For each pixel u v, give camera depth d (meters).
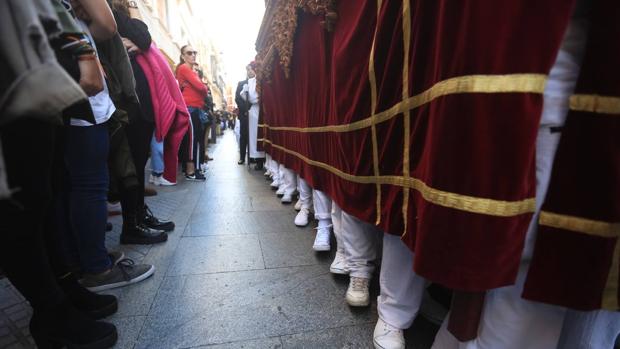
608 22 0.54
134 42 1.97
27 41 0.52
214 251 1.92
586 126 0.58
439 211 0.67
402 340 1.10
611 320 0.79
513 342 0.74
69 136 1.20
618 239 0.58
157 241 2.02
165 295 1.43
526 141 0.56
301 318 1.29
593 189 0.58
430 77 0.80
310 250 1.97
